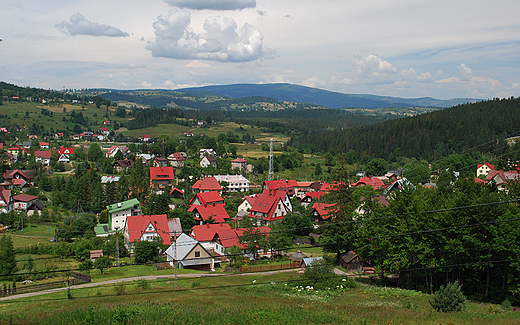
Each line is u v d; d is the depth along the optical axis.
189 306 41.47
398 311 39.22
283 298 47.09
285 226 82.75
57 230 84.94
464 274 47.50
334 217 69.94
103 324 34.91
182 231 86.25
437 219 46.22
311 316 37.12
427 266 47.84
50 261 70.56
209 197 110.75
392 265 49.81
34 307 43.16
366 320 35.44
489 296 44.78
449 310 39.66
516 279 41.12
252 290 51.78
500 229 41.44
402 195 56.84
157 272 64.44
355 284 53.44
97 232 87.62
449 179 116.75
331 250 67.94
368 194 82.12
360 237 56.62
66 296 48.78
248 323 35.72
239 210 108.94
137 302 44.03
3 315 37.69
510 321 34.03
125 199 114.06
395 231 50.72
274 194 100.69
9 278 60.28
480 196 46.56
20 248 74.19
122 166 167.75
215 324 35.41
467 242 42.94
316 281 53.59
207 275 61.03
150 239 80.25
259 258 71.88
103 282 57.62
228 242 73.44
